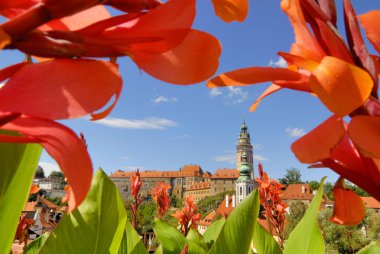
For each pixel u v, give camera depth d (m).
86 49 0.51
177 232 3.69
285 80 0.75
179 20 0.55
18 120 0.49
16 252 5.03
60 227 2.05
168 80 0.55
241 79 0.70
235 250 2.59
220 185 96.75
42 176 76.38
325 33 0.78
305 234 2.72
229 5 0.65
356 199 0.91
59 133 0.49
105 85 0.49
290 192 61.97
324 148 0.65
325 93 0.63
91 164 0.48
